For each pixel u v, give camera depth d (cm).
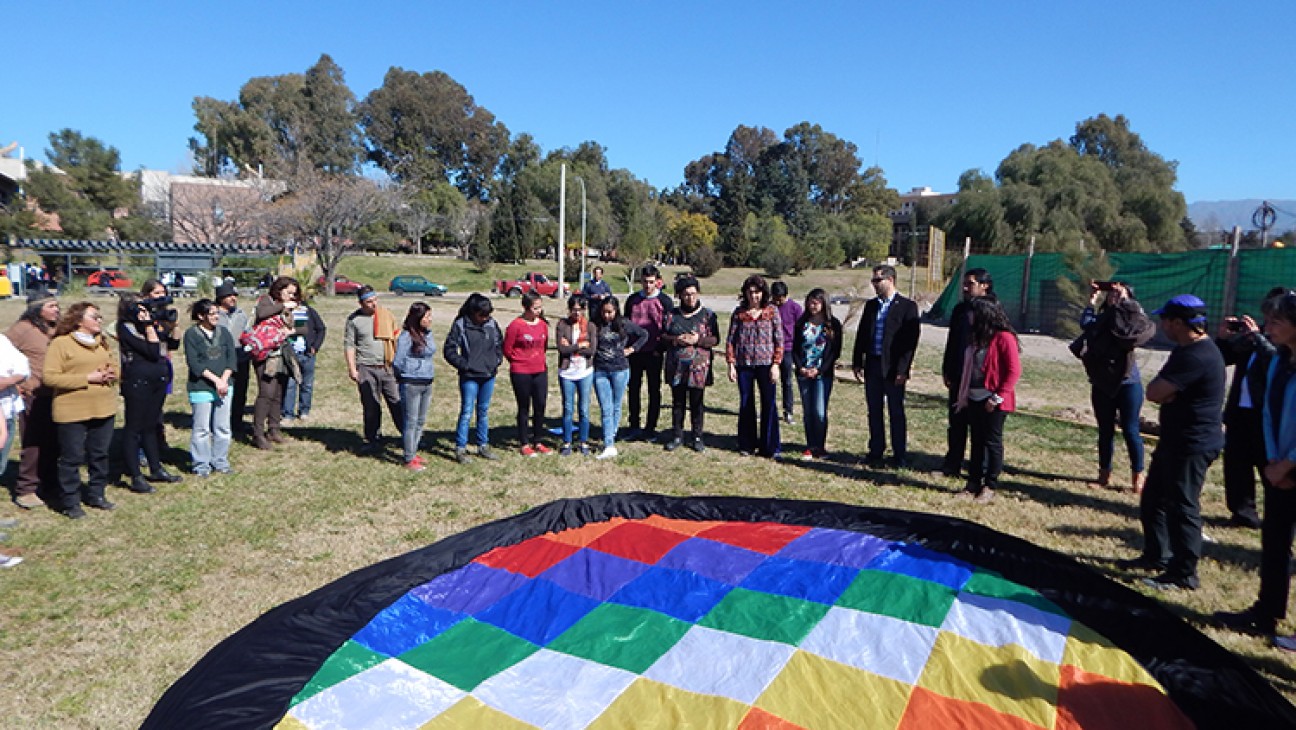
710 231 6181
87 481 629
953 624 356
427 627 368
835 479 654
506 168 8769
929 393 1091
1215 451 423
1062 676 313
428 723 291
